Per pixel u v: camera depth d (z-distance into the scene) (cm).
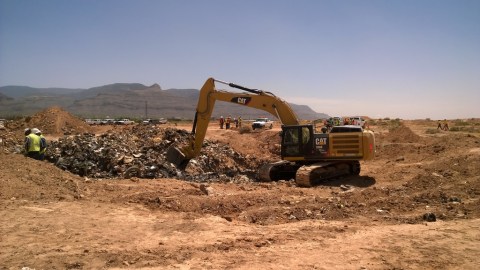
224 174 2072
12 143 2411
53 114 3631
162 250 759
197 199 1195
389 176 1786
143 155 2052
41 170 1373
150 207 1118
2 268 645
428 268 705
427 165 1897
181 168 1969
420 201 1214
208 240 830
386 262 726
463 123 5616
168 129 2875
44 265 663
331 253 767
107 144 2177
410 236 877
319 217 1058
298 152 1752
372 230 926
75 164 1872
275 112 1850
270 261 718
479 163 1650
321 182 1675
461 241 844
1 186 1134
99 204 1105
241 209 1153
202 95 1917
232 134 3700
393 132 3247
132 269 666
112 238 823
